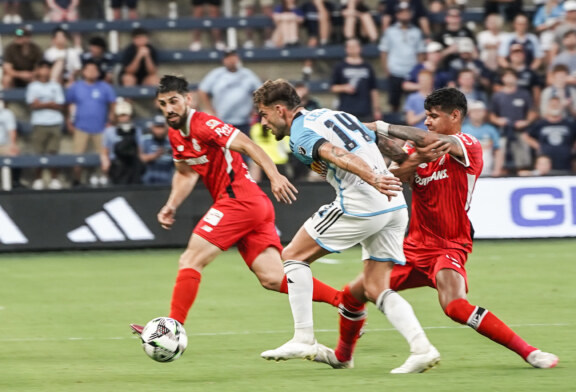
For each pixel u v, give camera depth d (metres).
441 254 17.73
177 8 53.09
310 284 17.38
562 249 37.97
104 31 50.75
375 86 45.62
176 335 17.47
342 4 50.44
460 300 17.23
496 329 17.05
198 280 19.11
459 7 51.25
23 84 46.62
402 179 17.59
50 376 17.44
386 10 48.50
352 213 16.95
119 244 40.19
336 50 50.00
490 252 37.66
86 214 40.19
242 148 18.77
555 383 15.48
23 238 40.00
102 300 28.17
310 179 42.19
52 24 50.62
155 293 29.39
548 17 49.16
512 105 43.69
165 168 42.53
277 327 23.36
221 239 19.44
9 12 52.25
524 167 43.81
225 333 22.55
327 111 17.12
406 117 44.16
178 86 19.22
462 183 17.56
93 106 44.66
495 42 47.09
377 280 17.36
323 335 22.23
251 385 15.97
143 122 46.47
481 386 15.26
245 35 51.81
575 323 23.05
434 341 20.92
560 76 44.44
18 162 44.47
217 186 19.88
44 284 31.56
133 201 40.31
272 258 20.11
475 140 17.52
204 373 17.55
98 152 45.00
